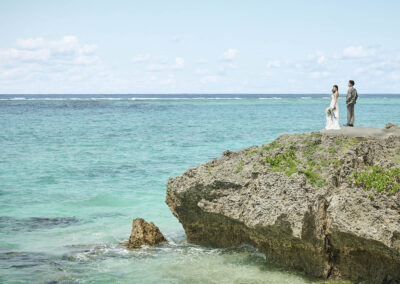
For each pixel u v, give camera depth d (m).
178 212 17.25
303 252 14.20
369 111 107.81
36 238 17.53
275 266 14.92
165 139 51.03
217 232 16.89
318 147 16.34
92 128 65.38
